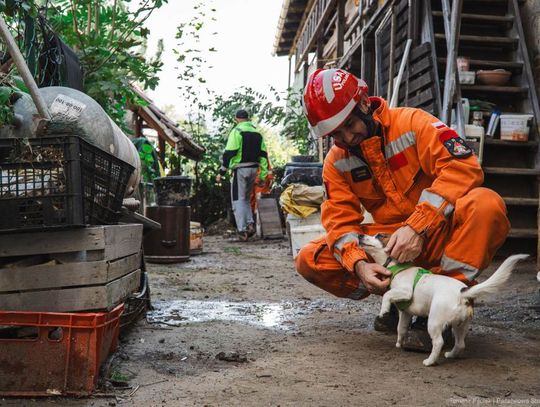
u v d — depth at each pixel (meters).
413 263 3.22
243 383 2.64
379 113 3.11
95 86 4.69
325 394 2.48
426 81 7.58
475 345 3.29
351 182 3.29
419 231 2.95
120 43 5.04
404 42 8.55
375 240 3.06
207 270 6.77
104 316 2.53
